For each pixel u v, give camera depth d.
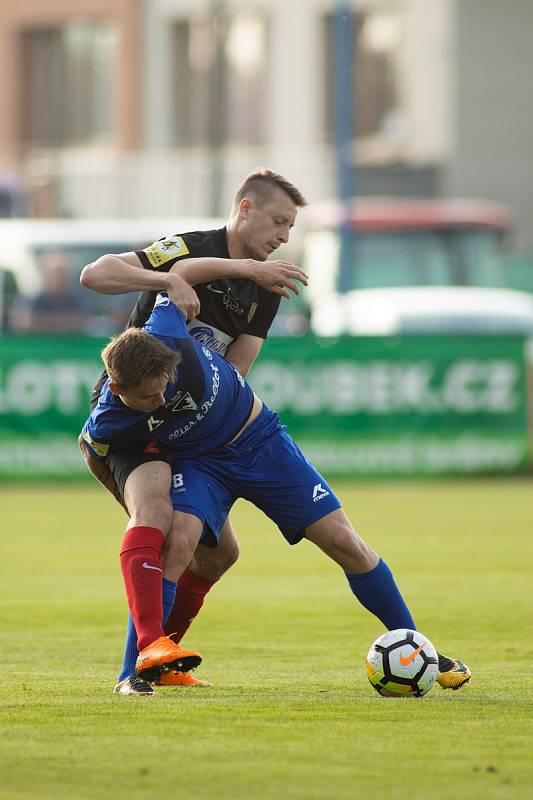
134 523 18.97
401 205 115.12
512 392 63.09
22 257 88.75
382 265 92.31
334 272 90.75
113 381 18.45
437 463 62.31
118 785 14.11
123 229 90.94
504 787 14.10
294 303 92.00
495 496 55.72
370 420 61.59
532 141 113.62
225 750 15.59
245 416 19.70
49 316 79.94
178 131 123.81
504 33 113.81
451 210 99.44
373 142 117.81
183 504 19.28
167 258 19.92
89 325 80.50
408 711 17.89
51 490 58.38
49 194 103.25
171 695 19.08
